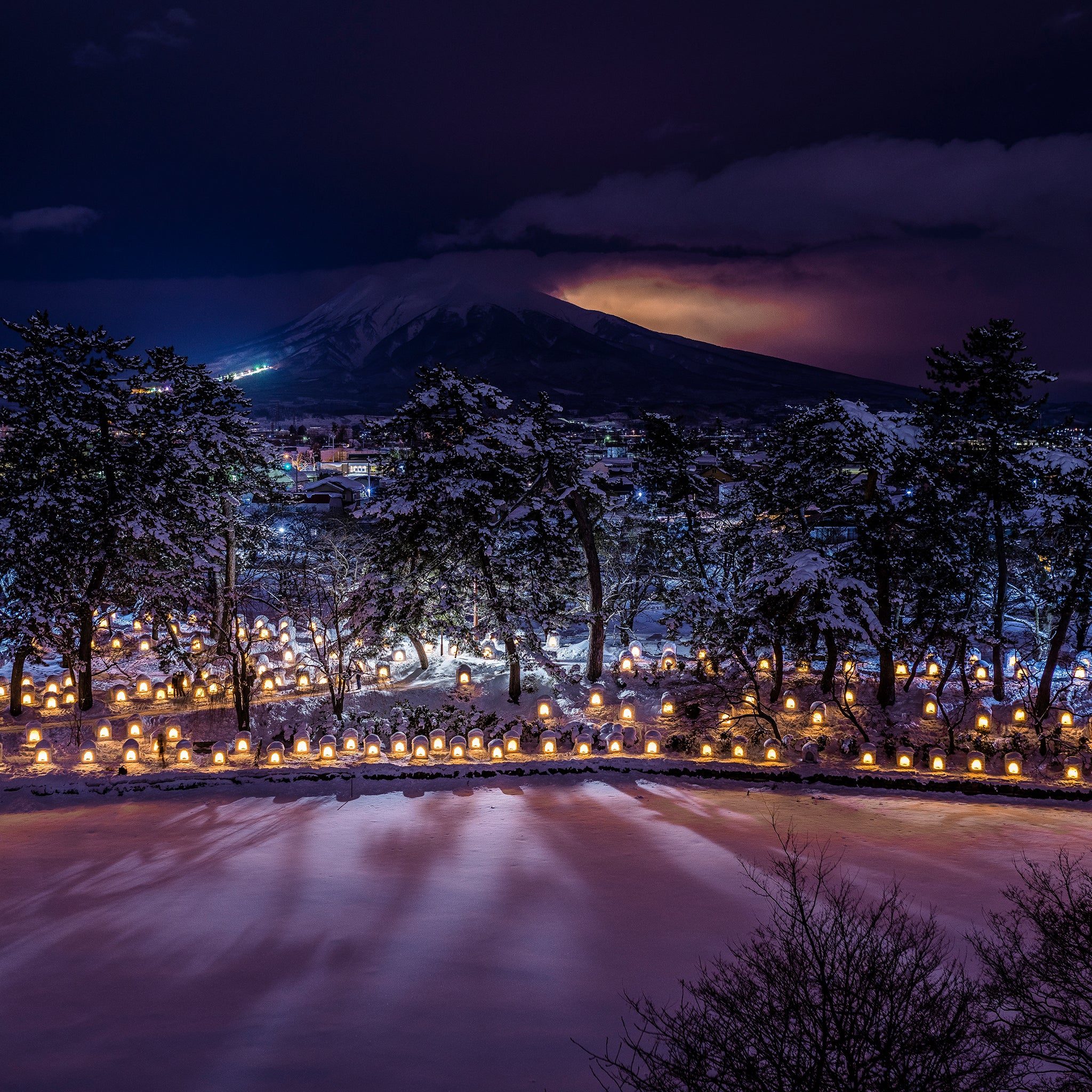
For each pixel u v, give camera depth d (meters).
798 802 23.42
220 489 34.00
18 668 29.91
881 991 7.10
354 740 27.58
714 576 37.88
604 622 33.59
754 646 28.44
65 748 27.19
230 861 17.92
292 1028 10.18
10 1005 10.97
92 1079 8.87
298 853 18.58
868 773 25.41
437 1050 9.53
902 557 28.75
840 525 30.00
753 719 29.34
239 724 29.36
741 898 15.23
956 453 28.12
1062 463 27.39
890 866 17.16
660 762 26.47
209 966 12.30
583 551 40.09
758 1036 6.71
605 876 16.75
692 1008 9.66
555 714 30.42
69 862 17.95
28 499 28.02
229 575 34.81
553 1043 9.70
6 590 29.33
